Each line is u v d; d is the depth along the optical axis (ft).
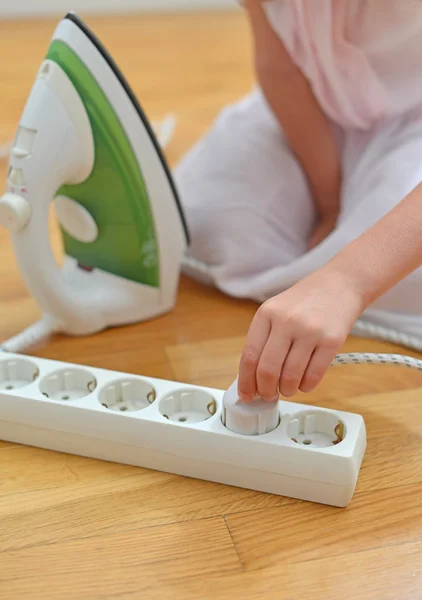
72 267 2.75
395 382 2.33
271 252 2.88
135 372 2.43
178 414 2.09
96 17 7.44
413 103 2.76
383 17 2.59
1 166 4.00
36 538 1.80
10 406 2.06
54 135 2.26
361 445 1.91
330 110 2.87
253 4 2.71
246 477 1.91
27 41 6.49
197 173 3.06
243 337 2.63
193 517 1.86
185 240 2.72
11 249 3.21
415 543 1.77
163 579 1.69
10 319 2.74
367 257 1.90
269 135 3.09
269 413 1.87
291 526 1.82
